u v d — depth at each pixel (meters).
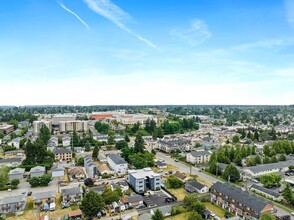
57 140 142.75
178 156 117.56
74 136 143.62
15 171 85.00
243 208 57.91
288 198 64.94
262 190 72.56
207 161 109.31
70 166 100.00
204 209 58.50
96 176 85.94
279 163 99.19
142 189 73.69
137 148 112.31
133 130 191.12
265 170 92.44
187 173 92.44
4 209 58.22
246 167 95.31
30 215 57.72
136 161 95.69
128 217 56.25
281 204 65.31
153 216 51.97
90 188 73.12
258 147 134.75
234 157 108.56
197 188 73.69
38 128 171.62
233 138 154.25
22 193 69.81
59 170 87.88
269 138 163.12
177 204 64.56
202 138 159.00
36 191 73.06
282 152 117.69
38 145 99.94
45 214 58.19
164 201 66.50
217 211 61.66
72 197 64.94
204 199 68.06
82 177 85.62
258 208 54.72
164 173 91.75
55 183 80.31
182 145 132.62
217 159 103.12
